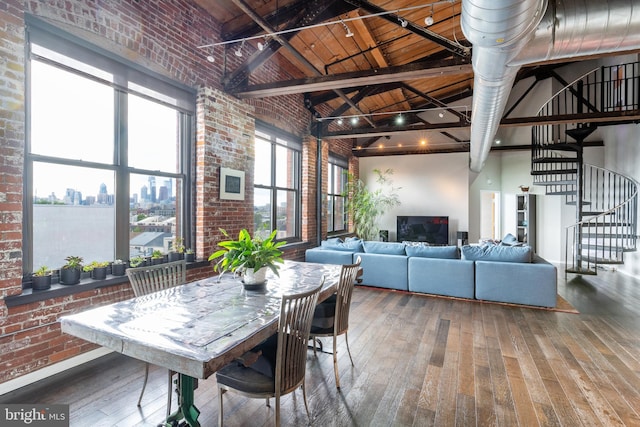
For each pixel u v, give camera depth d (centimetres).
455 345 309
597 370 261
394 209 903
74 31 264
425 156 881
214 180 400
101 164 299
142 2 310
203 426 196
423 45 543
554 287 412
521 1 170
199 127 386
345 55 521
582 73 780
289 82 399
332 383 244
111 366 268
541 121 522
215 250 401
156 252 341
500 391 232
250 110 464
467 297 455
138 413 206
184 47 359
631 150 650
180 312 187
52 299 250
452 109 603
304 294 174
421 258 482
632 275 627
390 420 201
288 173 612
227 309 193
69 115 275
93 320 173
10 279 223
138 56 312
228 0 372
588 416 204
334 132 670
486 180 913
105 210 305
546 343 313
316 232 675
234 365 183
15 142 225
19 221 228
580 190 649
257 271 235
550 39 226
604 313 402
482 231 992
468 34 216
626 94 602
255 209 523
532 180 879
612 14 210
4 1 218
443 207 864
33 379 238
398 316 391
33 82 252
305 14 360
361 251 539
